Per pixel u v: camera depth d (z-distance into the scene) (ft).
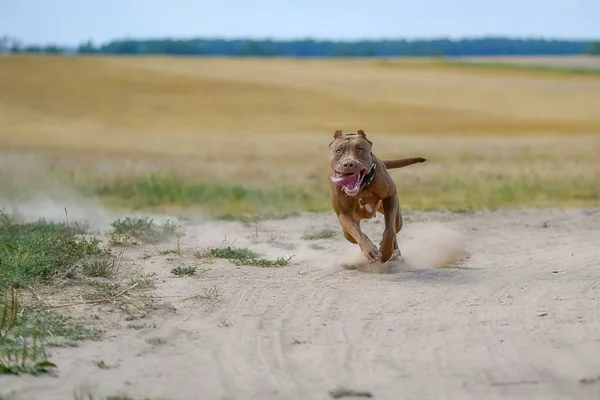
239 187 61.05
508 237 41.24
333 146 29.76
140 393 18.19
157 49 554.87
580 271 31.24
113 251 34.78
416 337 22.24
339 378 19.17
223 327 23.35
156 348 21.35
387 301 26.20
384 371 19.61
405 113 162.20
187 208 53.78
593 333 22.25
